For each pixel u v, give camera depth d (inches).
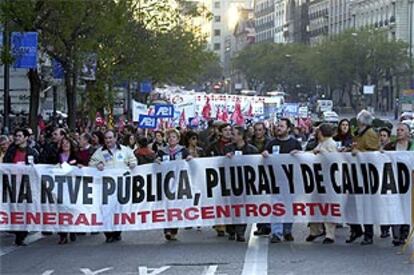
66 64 1202.6
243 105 1782.7
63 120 1669.5
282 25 6678.2
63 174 556.4
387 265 461.7
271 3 7101.4
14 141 590.2
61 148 611.2
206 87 5905.5
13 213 555.8
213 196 556.1
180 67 2068.2
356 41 3882.9
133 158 563.8
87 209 557.3
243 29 7765.8
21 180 556.1
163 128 1164.5
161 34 1797.5
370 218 535.8
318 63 4047.7
